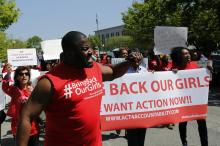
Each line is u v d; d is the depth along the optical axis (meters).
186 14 23.95
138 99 6.69
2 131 10.86
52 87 3.39
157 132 9.68
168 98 6.80
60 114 3.44
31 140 6.30
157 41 12.23
